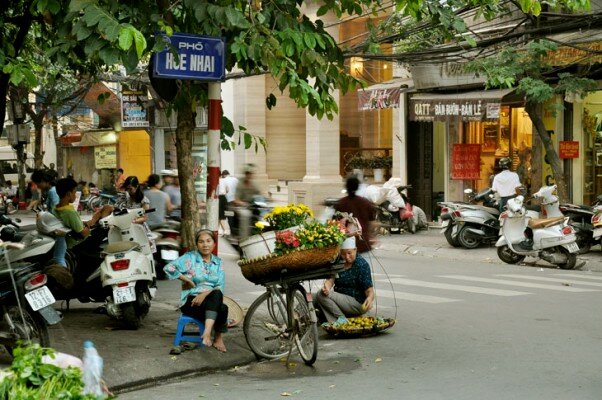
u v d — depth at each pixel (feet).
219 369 27.40
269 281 27.37
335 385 24.29
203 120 88.94
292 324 27.58
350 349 29.27
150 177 49.70
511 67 53.26
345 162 89.04
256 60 28.40
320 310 32.73
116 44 23.67
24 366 12.07
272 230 27.99
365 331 30.63
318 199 83.35
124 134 131.13
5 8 31.78
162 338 29.99
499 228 61.41
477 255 58.95
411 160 77.82
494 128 73.51
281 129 94.79
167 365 26.58
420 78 70.38
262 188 92.63
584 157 66.39
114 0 24.95
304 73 29.99
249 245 27.48
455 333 31.19
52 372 12.06
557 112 59.16
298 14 30.86
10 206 120.98
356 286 32.60
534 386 23.47
